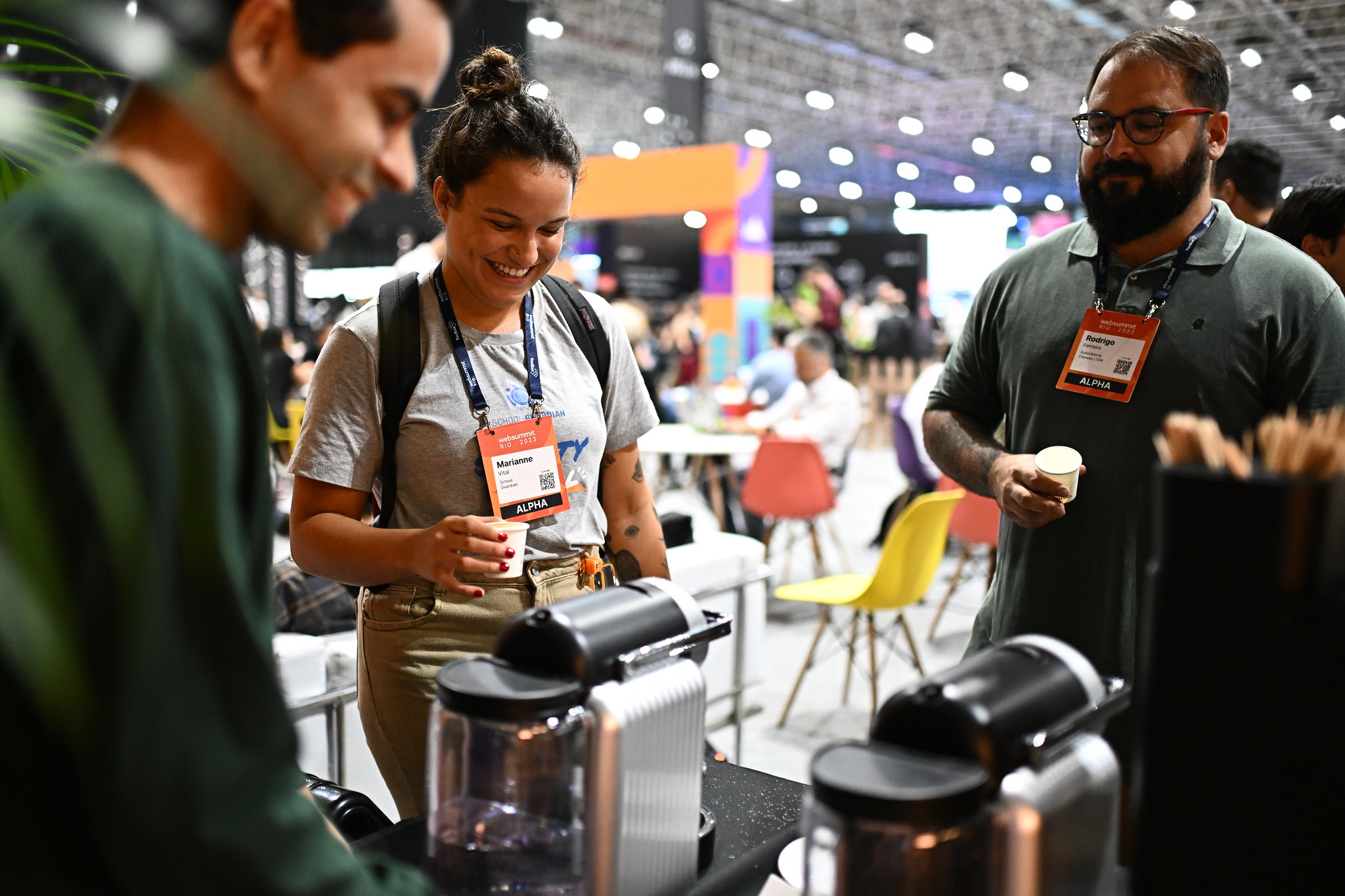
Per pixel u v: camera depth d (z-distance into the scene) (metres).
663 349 12.09
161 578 0.55
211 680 0.59
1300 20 11.77
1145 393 1.61
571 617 0.93
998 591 1.77
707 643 1.03
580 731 0.87
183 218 0.65
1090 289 1.70
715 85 17.69
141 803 0.56
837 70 16.59
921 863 0.70
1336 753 0.69
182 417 0.57
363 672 1.58
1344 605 0.68
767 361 7.71
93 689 0.54
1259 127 17.91
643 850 0.90
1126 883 0.95
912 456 6.10
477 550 1.34
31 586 0.49
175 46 0.59
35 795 0.60
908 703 0.80
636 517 1.75
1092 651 1.64
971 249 17.52
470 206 1.42
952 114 19.70
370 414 1.52
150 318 0.57
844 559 5.83
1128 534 1.61
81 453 0.53
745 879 1.02
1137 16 12.55
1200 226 1.62
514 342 1.57
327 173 0.67
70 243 0.57
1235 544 0.71
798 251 16.83
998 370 1.86
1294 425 0.72
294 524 1.54
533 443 1.55
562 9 13.31
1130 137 1.55
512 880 0.87
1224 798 0.74
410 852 1.04
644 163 10.11
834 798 0.72
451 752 0.89
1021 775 0.78
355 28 0.63
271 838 0.61
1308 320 1.53
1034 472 1.55
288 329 9.58
